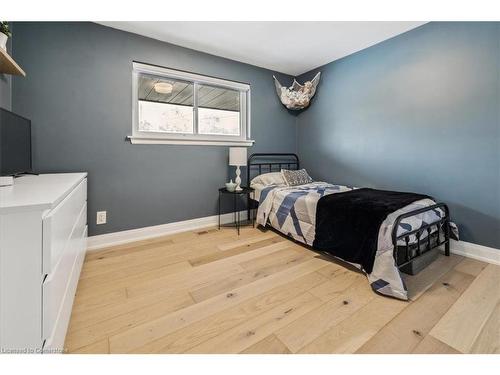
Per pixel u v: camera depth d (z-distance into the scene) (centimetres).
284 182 330
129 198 261
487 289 168
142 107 272
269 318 139
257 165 362
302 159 399
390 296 159
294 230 251
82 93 231
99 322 134
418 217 190
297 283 177
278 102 380
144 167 268
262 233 290
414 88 259
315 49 302
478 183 219
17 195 99
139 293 163
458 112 228
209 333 127
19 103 204
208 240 266
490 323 134
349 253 189
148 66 264
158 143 275
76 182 152
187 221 301
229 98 339
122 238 258
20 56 204
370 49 296
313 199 237
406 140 269
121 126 252
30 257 85
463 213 229
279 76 378
